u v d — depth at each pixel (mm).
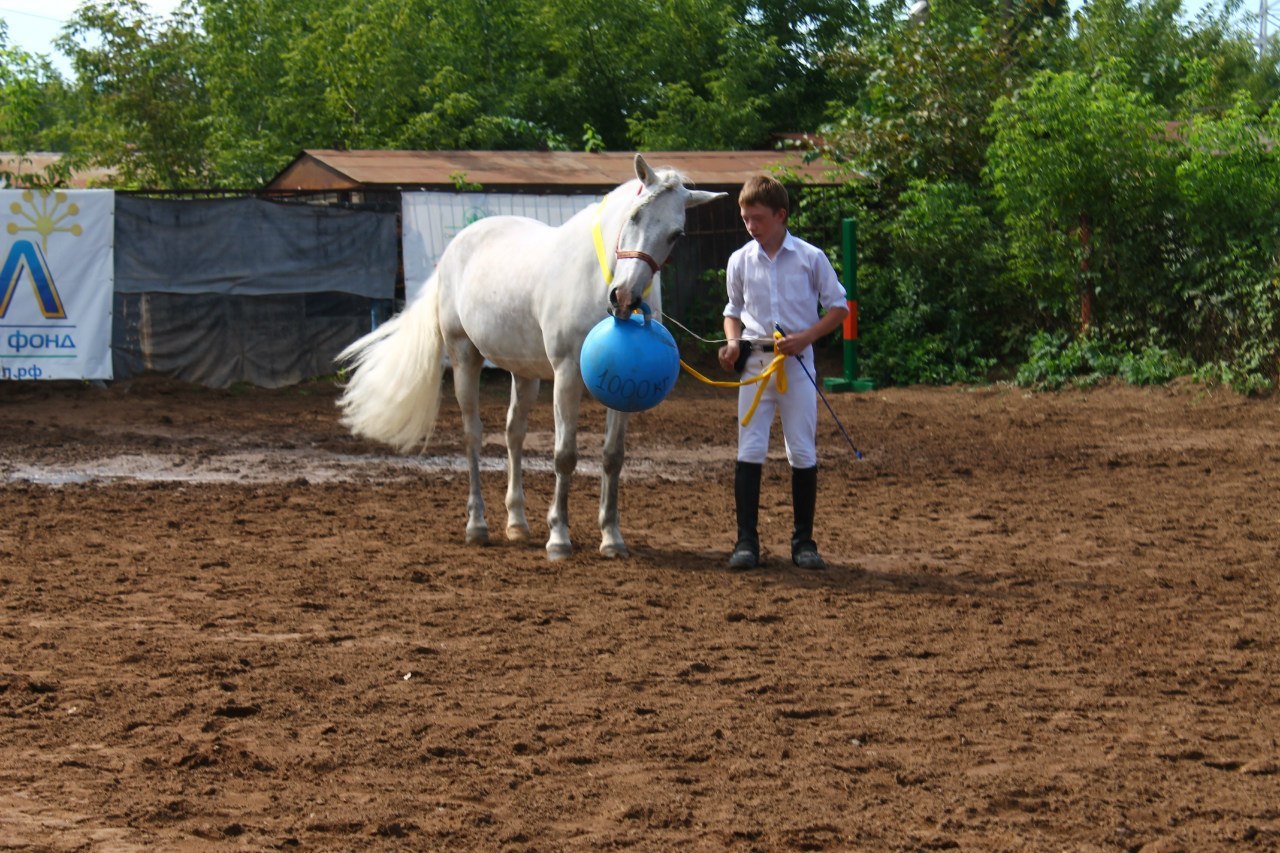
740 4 38844
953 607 8219
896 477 13305
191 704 6230
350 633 7555
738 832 4832
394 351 10719
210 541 10109
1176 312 19656
